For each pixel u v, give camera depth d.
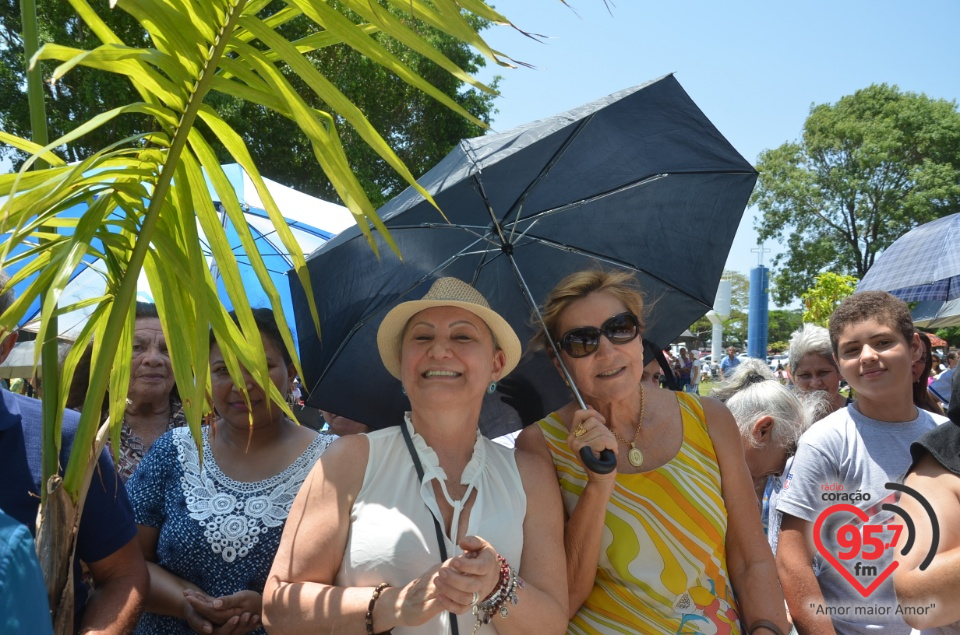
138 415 3.58
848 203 40.84
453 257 2.74
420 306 2.16
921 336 3.63
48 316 1.31
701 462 2.38
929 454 2.21
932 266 5.90
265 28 1.38
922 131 39.12
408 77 1.32
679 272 2.94
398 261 2.68
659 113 2.71
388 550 1.90
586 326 2.36
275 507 2.59
